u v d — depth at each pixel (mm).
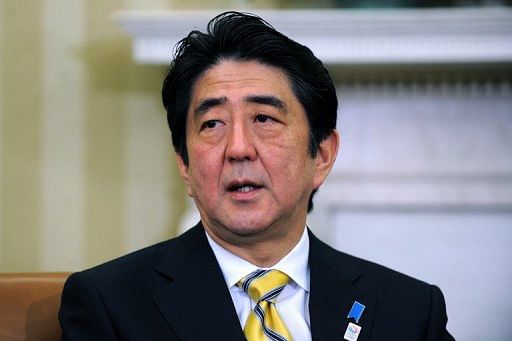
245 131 4590
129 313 4656
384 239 9859
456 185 9789
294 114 4750
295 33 9211
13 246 10117
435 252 9836
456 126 9852
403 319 4902
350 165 9844
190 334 4590
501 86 9828
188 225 9344
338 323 4793
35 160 10125
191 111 4816
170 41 9344
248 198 4582
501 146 9805
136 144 10156
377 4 9609
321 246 5230
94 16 10156
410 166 9812
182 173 5074
